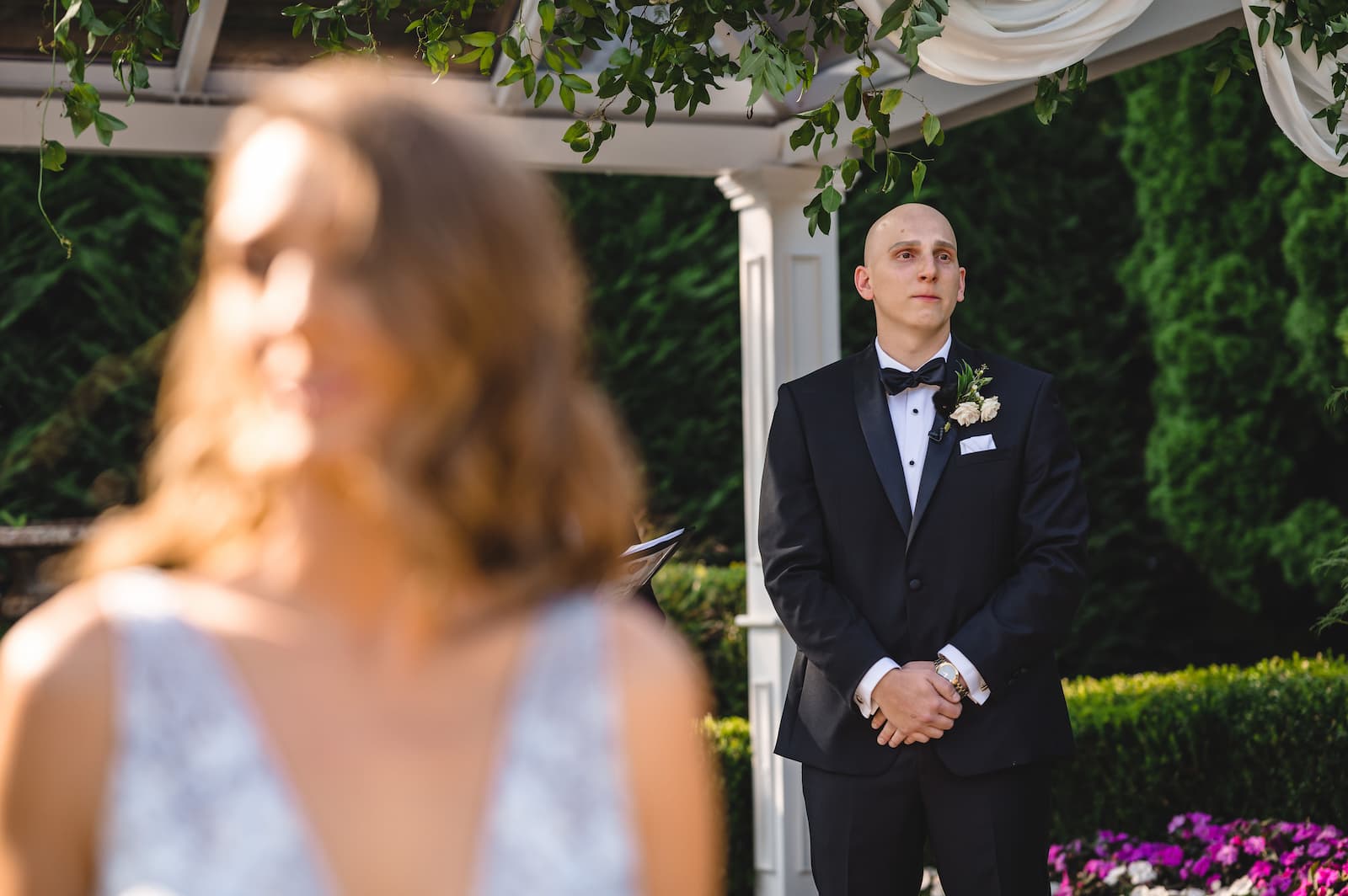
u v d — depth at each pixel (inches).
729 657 314.7
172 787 39.6
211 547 45.0
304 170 41.8
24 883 39.4
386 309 40.4
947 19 162.7
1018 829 155.1
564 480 43.8
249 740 40.2
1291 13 158.4
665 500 370.9
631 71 164.6
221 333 42.7
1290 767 247.3
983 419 161.3
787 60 159.5
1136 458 397.7
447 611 43.0
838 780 160.1
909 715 153.2
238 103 207.0
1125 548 396.5
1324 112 165.2
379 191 40.8
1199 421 370.9
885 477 162.6
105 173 334.6
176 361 44.0
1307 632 381.4
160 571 43.6
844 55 208.7
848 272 373.1
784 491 166.7
